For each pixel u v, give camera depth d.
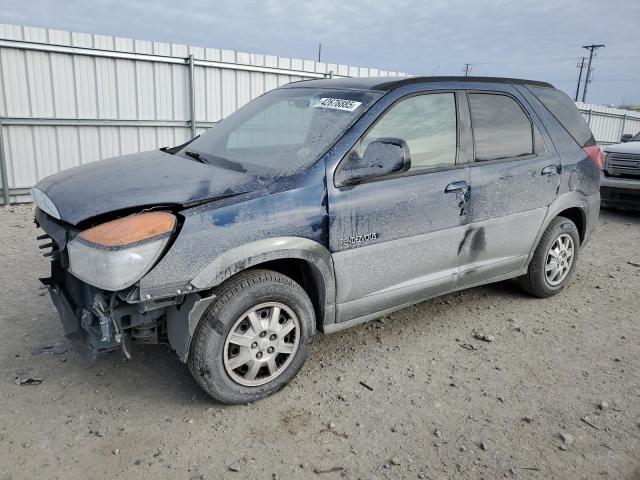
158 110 10.66
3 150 8.87
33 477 2.56
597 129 21.41
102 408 3.13
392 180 3.58
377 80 3.97
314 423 3.08
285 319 3.28
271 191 3.11
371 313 3.73
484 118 4.22
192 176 3.29
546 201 4.68
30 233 7.01
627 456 2.92
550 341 4.26
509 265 4.60
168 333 3.05
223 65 11.25
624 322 4.70
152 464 2.69
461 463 2.81
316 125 3.63
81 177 3.41
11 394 3.22
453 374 3.69
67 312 3.24
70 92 9.53
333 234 3.32
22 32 8.82
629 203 9.23
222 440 2.90
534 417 3.23
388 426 3.08
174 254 2.78
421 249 3.81
